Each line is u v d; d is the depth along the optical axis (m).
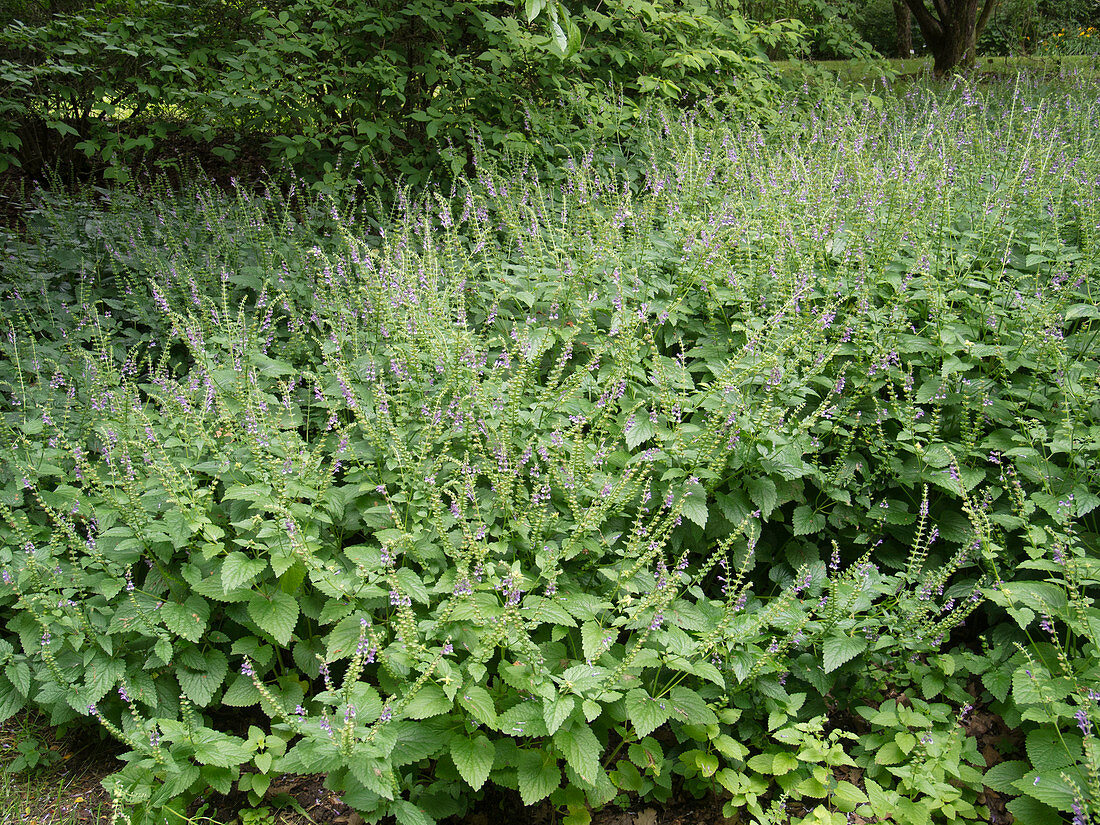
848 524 4.18
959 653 3.73
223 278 5.39
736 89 8.90
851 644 3.39
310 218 6.77
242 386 4.16
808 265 4.39
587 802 3.34
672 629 3.21
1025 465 3.86
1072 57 11.91
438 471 3.81
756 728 3.46
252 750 3.14
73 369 4.98
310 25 8.48
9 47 7.33
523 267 4.98
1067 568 3.16
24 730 3.77
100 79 7.55
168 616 3.45
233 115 7.88
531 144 7.08
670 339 4.57
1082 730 2.97
